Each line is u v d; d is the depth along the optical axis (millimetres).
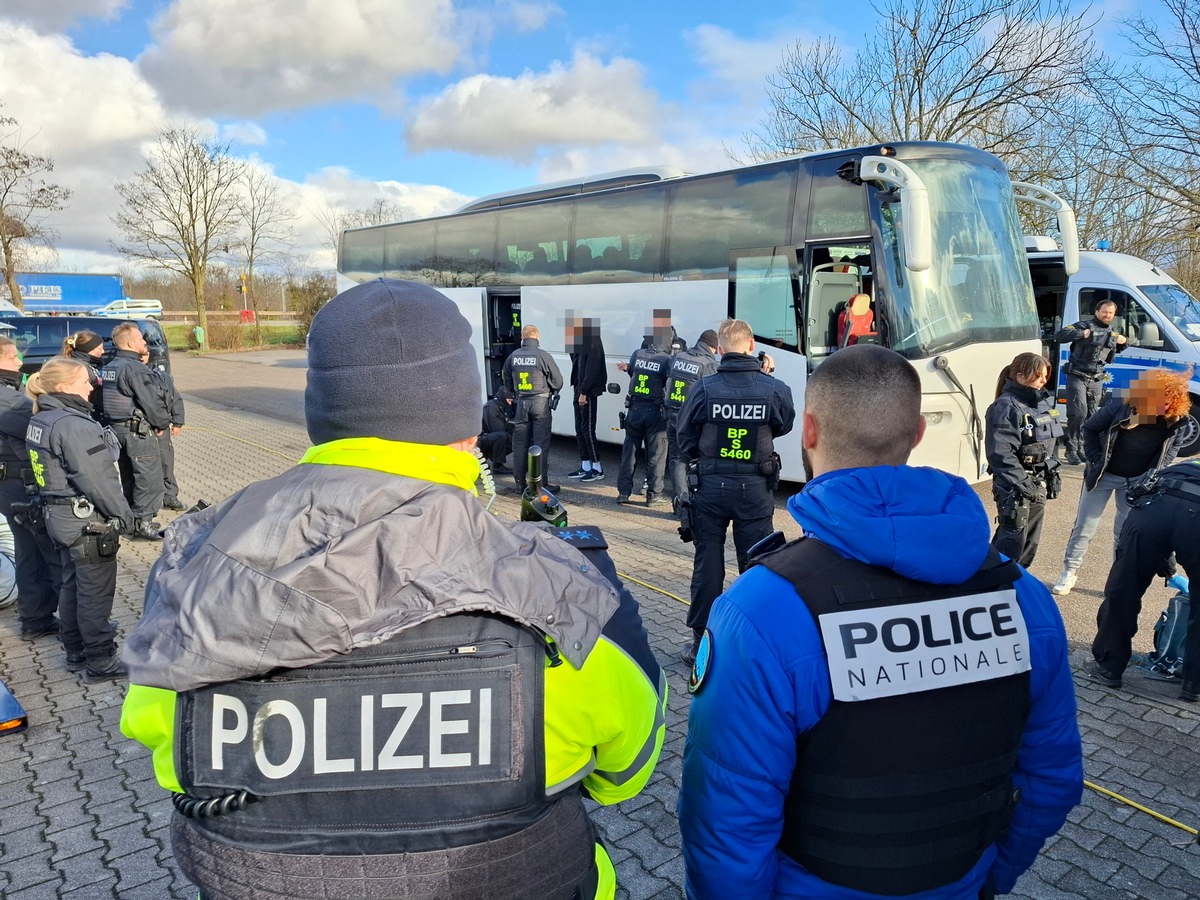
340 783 1022
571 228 10594
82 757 3689
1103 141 17391
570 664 1078
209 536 1076
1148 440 4914
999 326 7668
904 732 1280
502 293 11750
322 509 1050
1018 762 1479
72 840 3090
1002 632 1366
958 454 7523
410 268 13656
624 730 1146
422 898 1024
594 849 1277
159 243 35562
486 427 8828
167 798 3371
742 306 8500
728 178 8602
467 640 1050
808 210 7832
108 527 4293
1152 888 2744
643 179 9984
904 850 1302
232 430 14125
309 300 38000
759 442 4137
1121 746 3627
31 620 5012
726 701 1331
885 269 7207
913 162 7379
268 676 1028
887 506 1348
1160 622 4371
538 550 1153
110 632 4422
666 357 8156
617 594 1196
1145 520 3938
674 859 2945
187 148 34969
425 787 1029
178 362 31422
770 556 1432
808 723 1289
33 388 4250
